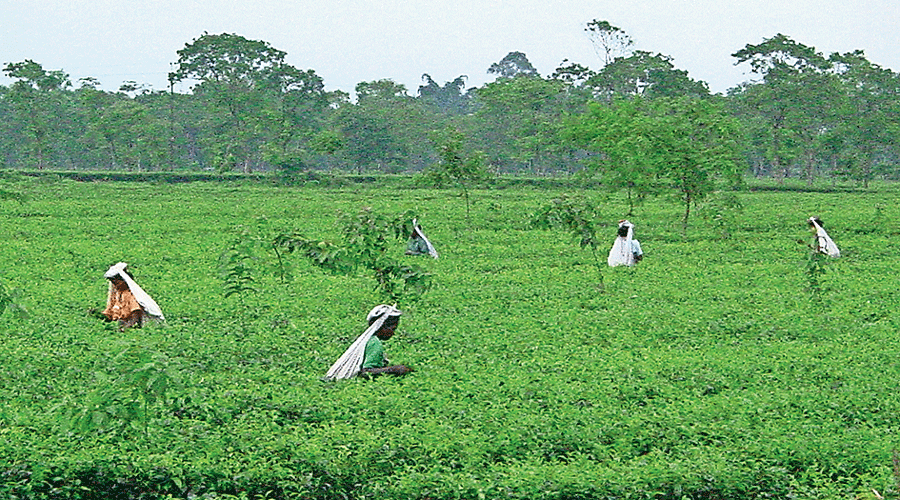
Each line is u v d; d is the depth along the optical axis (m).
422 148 147.00
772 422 17.09
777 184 115.00
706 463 14.99
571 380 20.20
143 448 15.47
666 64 130.88
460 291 32.53
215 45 133.38
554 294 32.19
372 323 20.52
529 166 155.12
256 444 15.84
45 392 18.92
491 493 14.19
